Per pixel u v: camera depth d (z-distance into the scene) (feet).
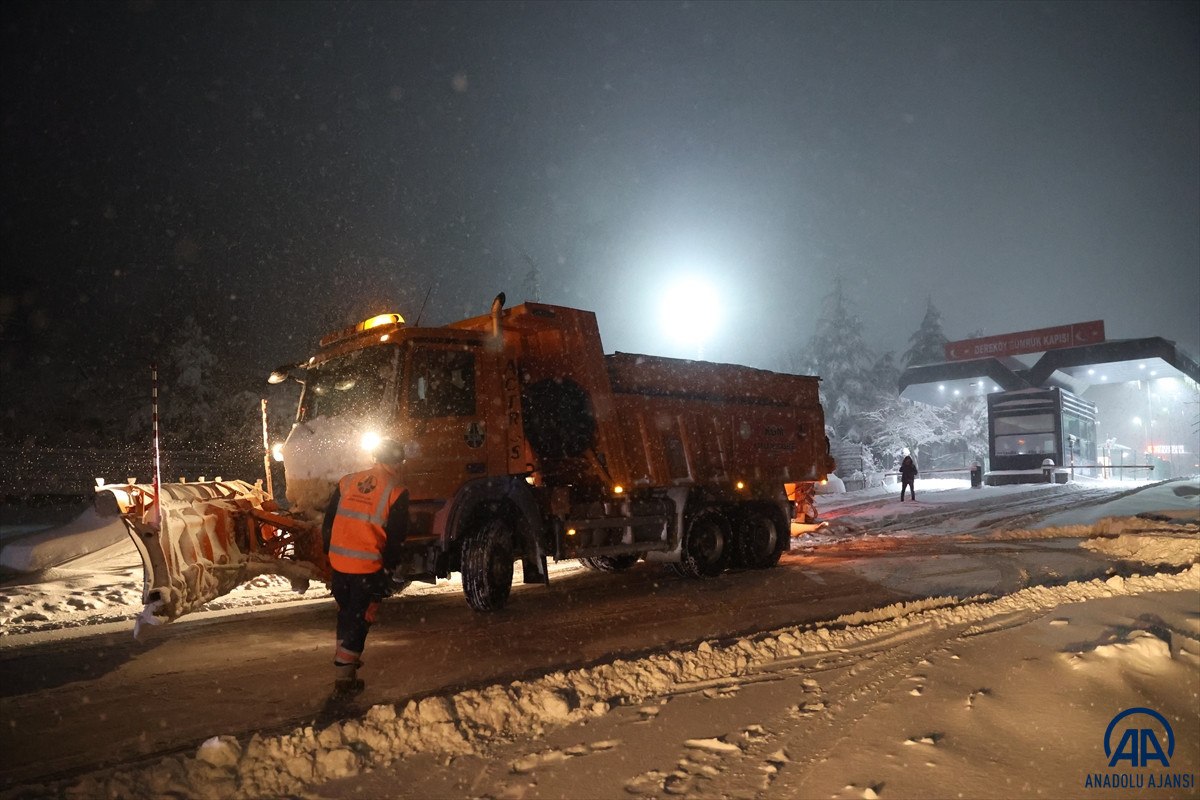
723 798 13.10
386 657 23.27
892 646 23.15
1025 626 24.31
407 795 13.41
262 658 23.36
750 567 43.60
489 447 31.94
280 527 28.32
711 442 42.19
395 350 29.91
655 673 20.06
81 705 18.76
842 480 136.67
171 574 24.20
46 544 43.21
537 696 17.76
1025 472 136.56
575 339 35.27
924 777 13.88
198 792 13.48
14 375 111.14
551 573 44.09
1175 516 59.62
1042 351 146.51
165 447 105.19
